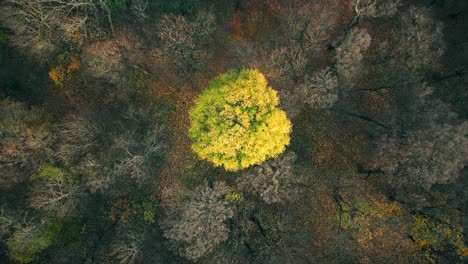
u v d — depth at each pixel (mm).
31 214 32438
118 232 34031
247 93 28203
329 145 36375
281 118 28391
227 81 30219
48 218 32344
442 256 33031
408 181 30297
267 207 34938
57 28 32562
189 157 36781
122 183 35188
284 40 35625
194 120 30094
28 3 30031
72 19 31516
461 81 34531
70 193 31312
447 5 36344
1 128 30109
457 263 32438
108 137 34844
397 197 33594
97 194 35688
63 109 36594
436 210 32031
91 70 33531
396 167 30516
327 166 36125
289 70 33781
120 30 34438
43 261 34062
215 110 28750
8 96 34344
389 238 34281
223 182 31172
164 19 33656
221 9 37656
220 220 29906
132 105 37000
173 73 37219
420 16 29891
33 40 32344
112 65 32969
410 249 34000
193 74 37344
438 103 29750
